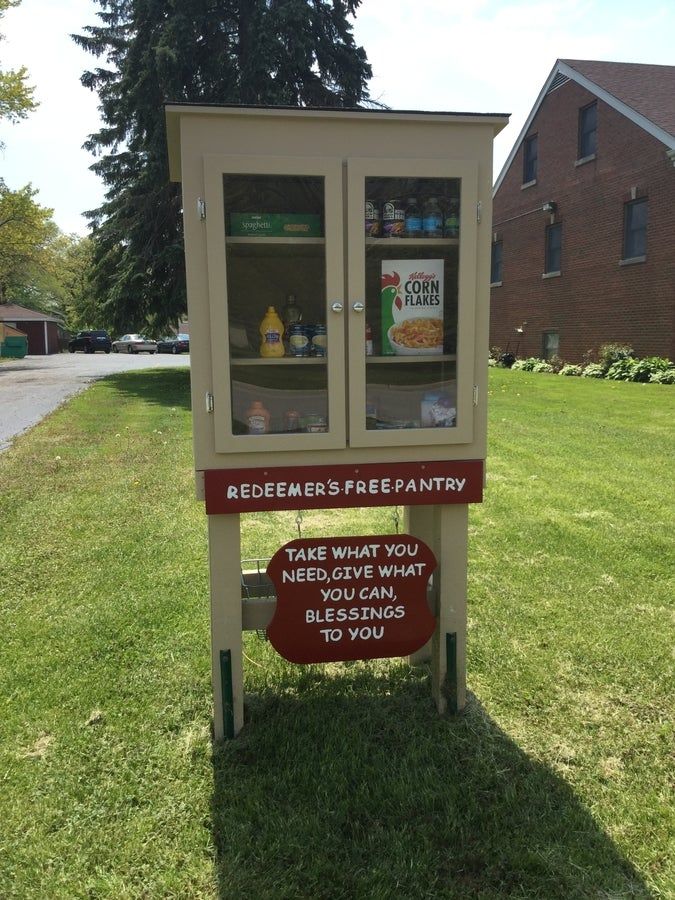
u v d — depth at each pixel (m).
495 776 2.43
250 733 2.67
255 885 1.98
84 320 19.22
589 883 2.00
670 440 8.13
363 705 2.87
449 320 2.69
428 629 2.73
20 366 26.12
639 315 15.52
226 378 2.44
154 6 14.48
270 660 3.24
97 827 2.20
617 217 16.00
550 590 3.92
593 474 6.53
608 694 2.94
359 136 2.43
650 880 2.01
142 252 15.11
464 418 2.63
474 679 3.06
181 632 3.46
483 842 2.13
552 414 10.23
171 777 2.43
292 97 15.04
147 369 22.80
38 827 2.20
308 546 2.61
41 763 2.49
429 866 2.05
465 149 2.50
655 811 2.27
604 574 4.14
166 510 5.48
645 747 2.59
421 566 2.68
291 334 2.58
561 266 18.38
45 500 5.76
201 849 2.11
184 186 2.35
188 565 4.31
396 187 2.61
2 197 27.62
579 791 2.37
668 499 5.65
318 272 2.62
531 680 3.04
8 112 25.95
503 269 21.48
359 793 2.34
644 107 15.30
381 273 2.64
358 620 2.68
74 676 3.06
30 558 4.41
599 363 16.50
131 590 3.94
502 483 6.21
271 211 2.53
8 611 3.68
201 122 2.34
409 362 2.68
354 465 2.60
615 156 15.91
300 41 14.34
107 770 2.46
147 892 1.97
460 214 2.54
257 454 2.53
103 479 6.52
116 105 15.97
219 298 2.40
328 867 2.04
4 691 2.93
